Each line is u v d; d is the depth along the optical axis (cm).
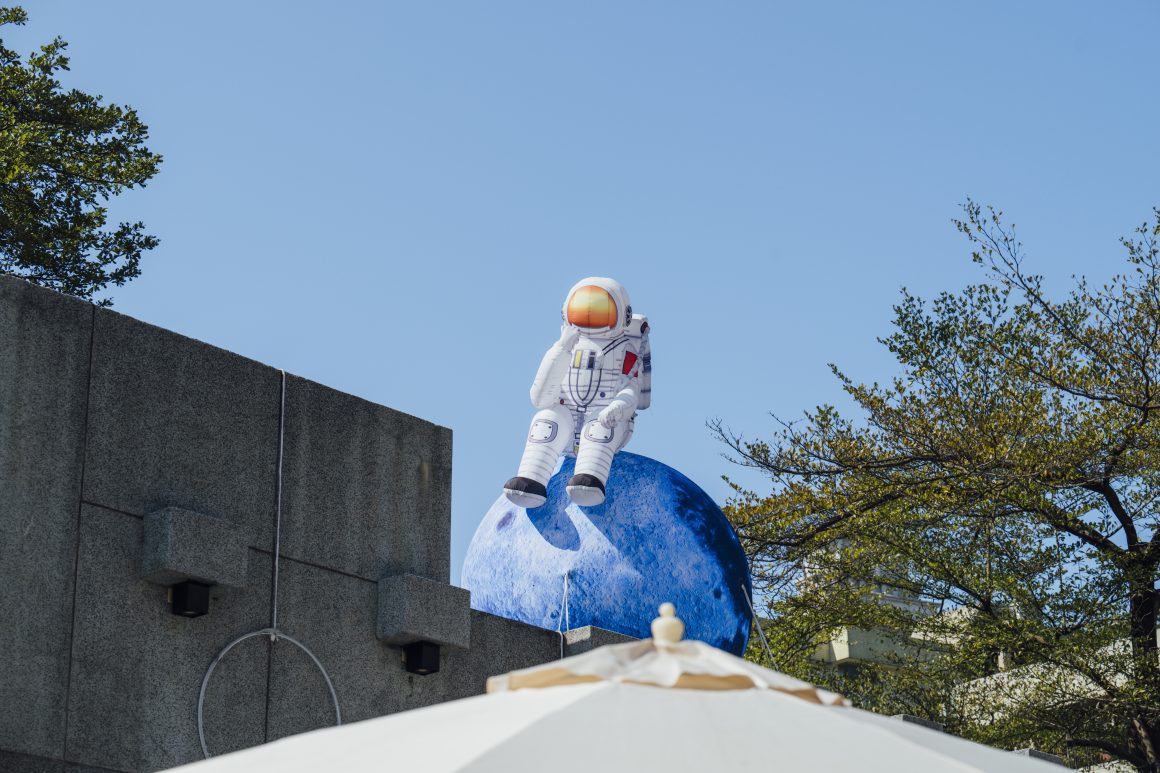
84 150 2666
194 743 1020
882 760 449
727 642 1372
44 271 2616
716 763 429
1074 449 2227
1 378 978
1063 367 2300
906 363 2380
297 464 1153
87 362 1031
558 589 1366
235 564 1055
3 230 2511
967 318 2370
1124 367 2278
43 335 1009
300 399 1172
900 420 2353
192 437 1084
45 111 2645
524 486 1374
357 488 1193
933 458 2338
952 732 2334
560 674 500
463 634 1197
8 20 2727
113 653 991
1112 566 2345
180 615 1035
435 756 441
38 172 2584
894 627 2517
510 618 1293
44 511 980
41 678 947
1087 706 2294
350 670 1138
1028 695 2298
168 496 1055
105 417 1031
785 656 2502
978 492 2300
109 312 1055
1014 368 2292
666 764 425
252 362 1145
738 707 472
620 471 1423
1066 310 2338
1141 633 2336
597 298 1404
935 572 2394
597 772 418
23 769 921
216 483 1089
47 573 970
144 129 2731
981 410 2292
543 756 427
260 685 1074
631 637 1322
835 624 2497
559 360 1403
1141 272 2292
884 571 2570
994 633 2286
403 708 1163
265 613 1091
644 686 484
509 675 511
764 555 2495
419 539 1230
